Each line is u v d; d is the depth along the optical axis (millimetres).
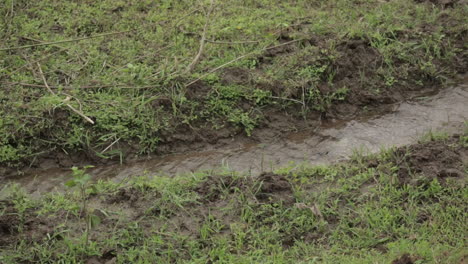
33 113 6281
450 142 6074
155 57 7066
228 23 7691
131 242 4961
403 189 5410
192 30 7594
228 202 5359
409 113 6832
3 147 6074
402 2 8234
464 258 4539
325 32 7500
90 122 6188
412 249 4738
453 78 7375
